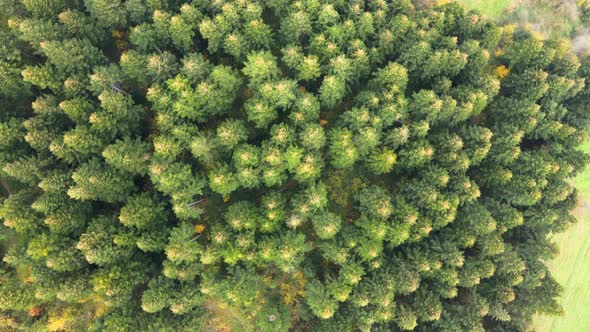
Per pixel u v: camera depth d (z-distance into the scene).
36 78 46.81
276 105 51.47
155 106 50.84
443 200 51.50
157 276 51.31
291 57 52.47
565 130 55.06
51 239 46.56
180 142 49.94
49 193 47.53
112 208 53.69
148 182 54.62
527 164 54.12
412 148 53.19
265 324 52.97
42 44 45.59
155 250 49.81
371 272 53.06
